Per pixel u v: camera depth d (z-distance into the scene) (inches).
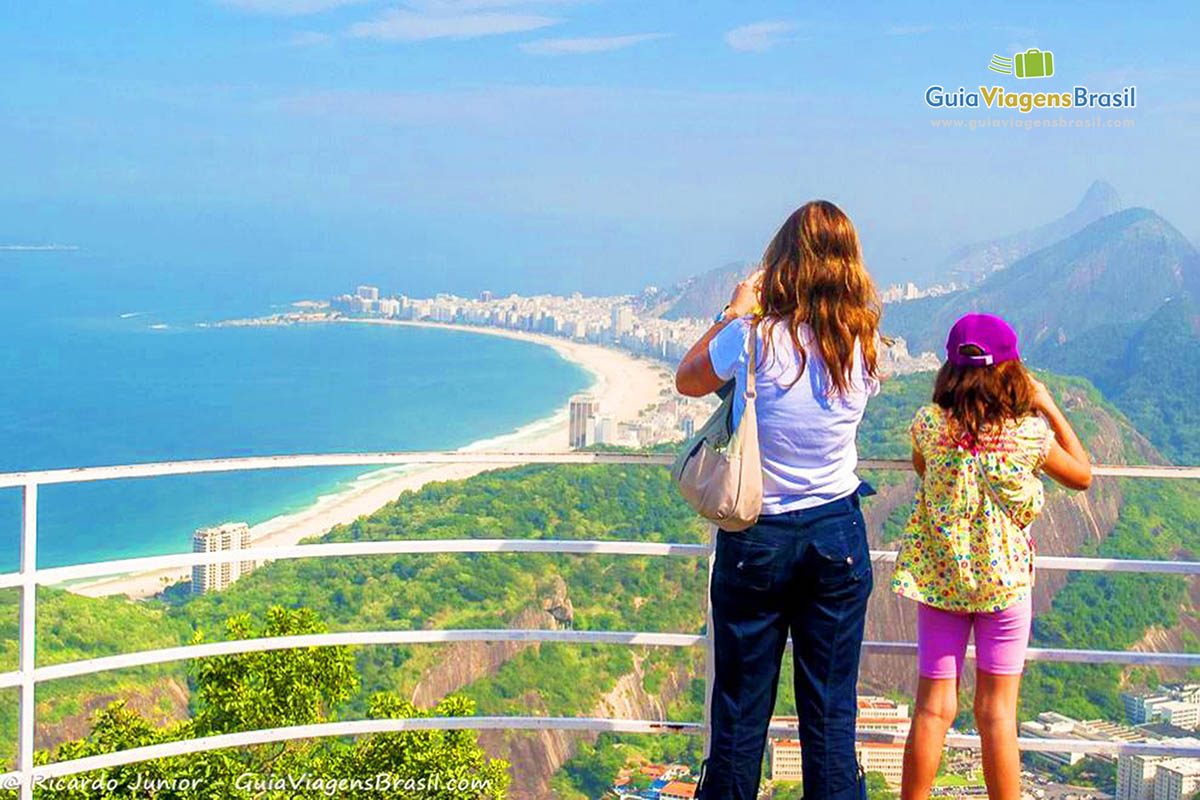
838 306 104.2
